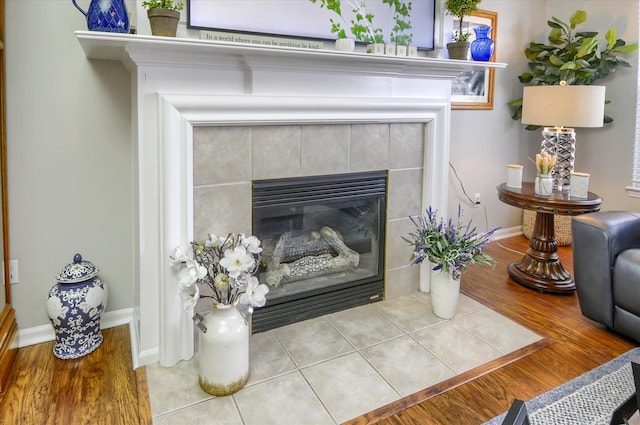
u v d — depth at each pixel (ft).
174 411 5.58
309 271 8.29
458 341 7.30
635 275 6.96
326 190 7.79
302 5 7.21
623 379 6.27
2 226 6.64
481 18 11.46
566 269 10.59
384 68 7.73
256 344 7.20
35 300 7.14
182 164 6.22
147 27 6.04
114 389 6.02
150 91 5.99
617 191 11.99
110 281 7.68
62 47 6.73
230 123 6.54
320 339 7.36
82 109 7.00
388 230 8.66
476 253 7.96
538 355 6.92
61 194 7.08
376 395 5.93
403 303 8.73
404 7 8.25
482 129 12.23
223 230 6.87
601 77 11.67
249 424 5.37
